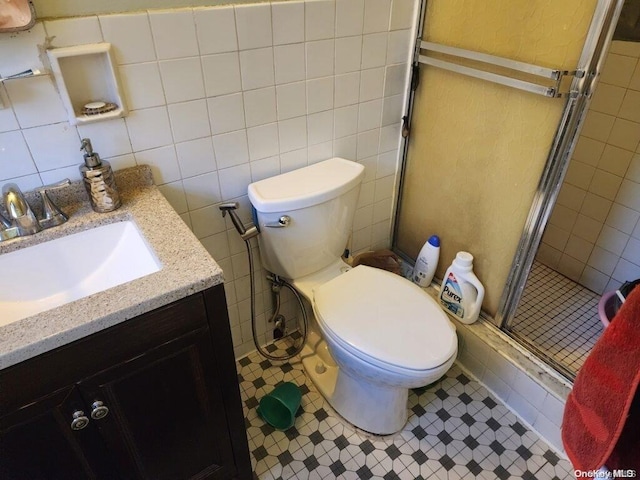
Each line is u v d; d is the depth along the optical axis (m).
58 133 1.06
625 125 1.75
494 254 1.58
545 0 1.16
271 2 1.19
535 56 1.23
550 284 2.10
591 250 2.01
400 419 1.51
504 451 1.47
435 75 1.55
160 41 1.08
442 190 1.71
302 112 1.42
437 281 1.88
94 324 0.82
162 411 1.06
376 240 2.00
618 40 1.66
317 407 1.61
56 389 0.85
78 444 0.95
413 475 1.41
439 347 1.25
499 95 1.37
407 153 1.79
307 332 1.77
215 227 1.44
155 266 1.02
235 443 1.28
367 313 1.35
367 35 1.43
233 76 1.23
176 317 0.94
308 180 1.42
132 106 1.12
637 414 0.65
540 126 1.29
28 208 1.02
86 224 1.08
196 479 1.27
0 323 1.00
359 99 1.54
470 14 1.36
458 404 1.62
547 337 1.79
